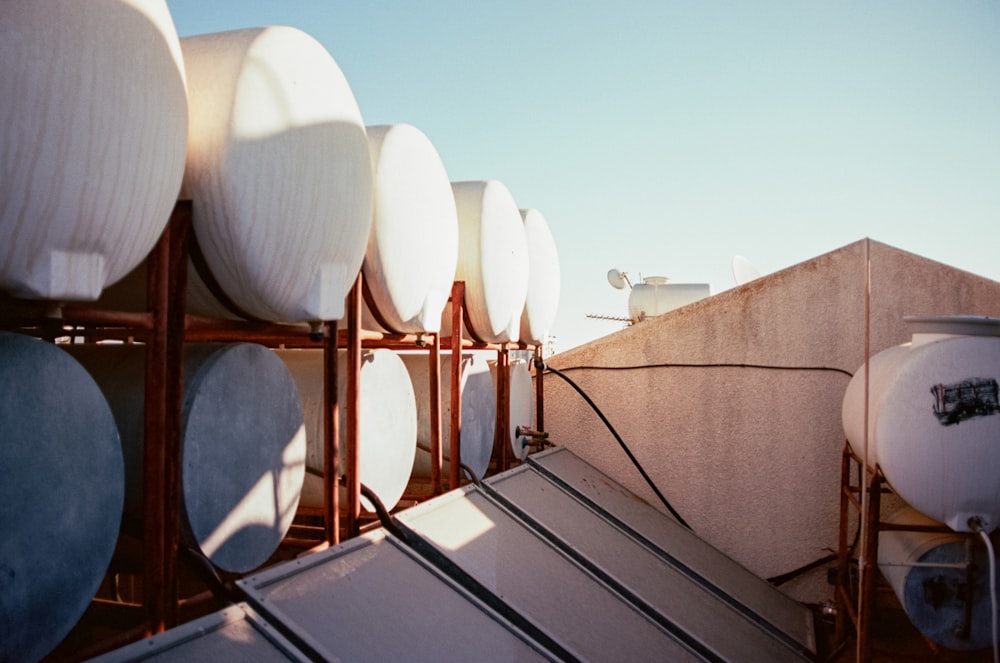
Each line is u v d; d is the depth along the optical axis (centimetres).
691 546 604
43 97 148
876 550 442
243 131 226
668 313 667
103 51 159
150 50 172
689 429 660
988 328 418
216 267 238
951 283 615
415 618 272
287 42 245
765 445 642
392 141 343
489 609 304
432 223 371
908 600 428
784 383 639
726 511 649
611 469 678
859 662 420
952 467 406
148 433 212
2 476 165
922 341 442
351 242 274
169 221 218
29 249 154
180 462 229
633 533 550
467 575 324
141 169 171
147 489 212
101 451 191
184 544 240
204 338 318
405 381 379
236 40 236
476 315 483
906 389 415
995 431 402
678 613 446
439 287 386
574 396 689
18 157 146
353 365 319
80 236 162
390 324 362
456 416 447
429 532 346
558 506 514
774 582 635
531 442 645
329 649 229
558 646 313
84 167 157
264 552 276
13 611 169
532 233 619
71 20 153
